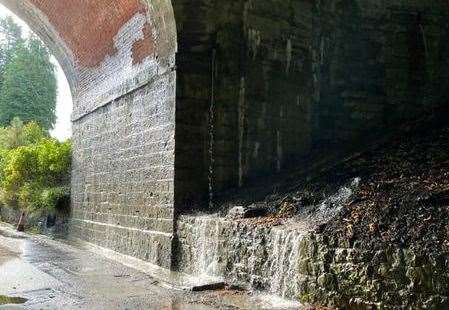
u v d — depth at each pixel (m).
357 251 6.05
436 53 13.09
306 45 11.90
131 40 12.48
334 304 6.24
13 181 23.36
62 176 22.08
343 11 12.59
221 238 8.66
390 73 12.87
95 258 12.18
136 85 12.43
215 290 7.94
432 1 13.16
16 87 42.47
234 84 10.93
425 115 12.38
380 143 11.26
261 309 6.54
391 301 5.63
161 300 7.36
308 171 10.59
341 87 12.49
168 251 10.45
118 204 13.48
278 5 11.43
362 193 7.73
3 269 10.09
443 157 9.05
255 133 11.09
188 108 10.70
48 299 7.44
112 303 7.19
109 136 14.34
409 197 6.85
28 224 22.31
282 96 11.47
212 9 10.72
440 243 5.50
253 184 10.83
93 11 13.47
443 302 5.20
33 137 34.62
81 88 17.11
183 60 10.70
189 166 10.66
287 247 7.11
